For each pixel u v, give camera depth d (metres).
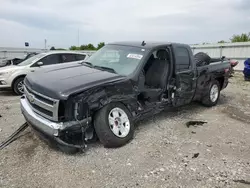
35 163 3.07
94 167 3.02
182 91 4.95
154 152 3.49
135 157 3.31
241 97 7.82
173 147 3.70
